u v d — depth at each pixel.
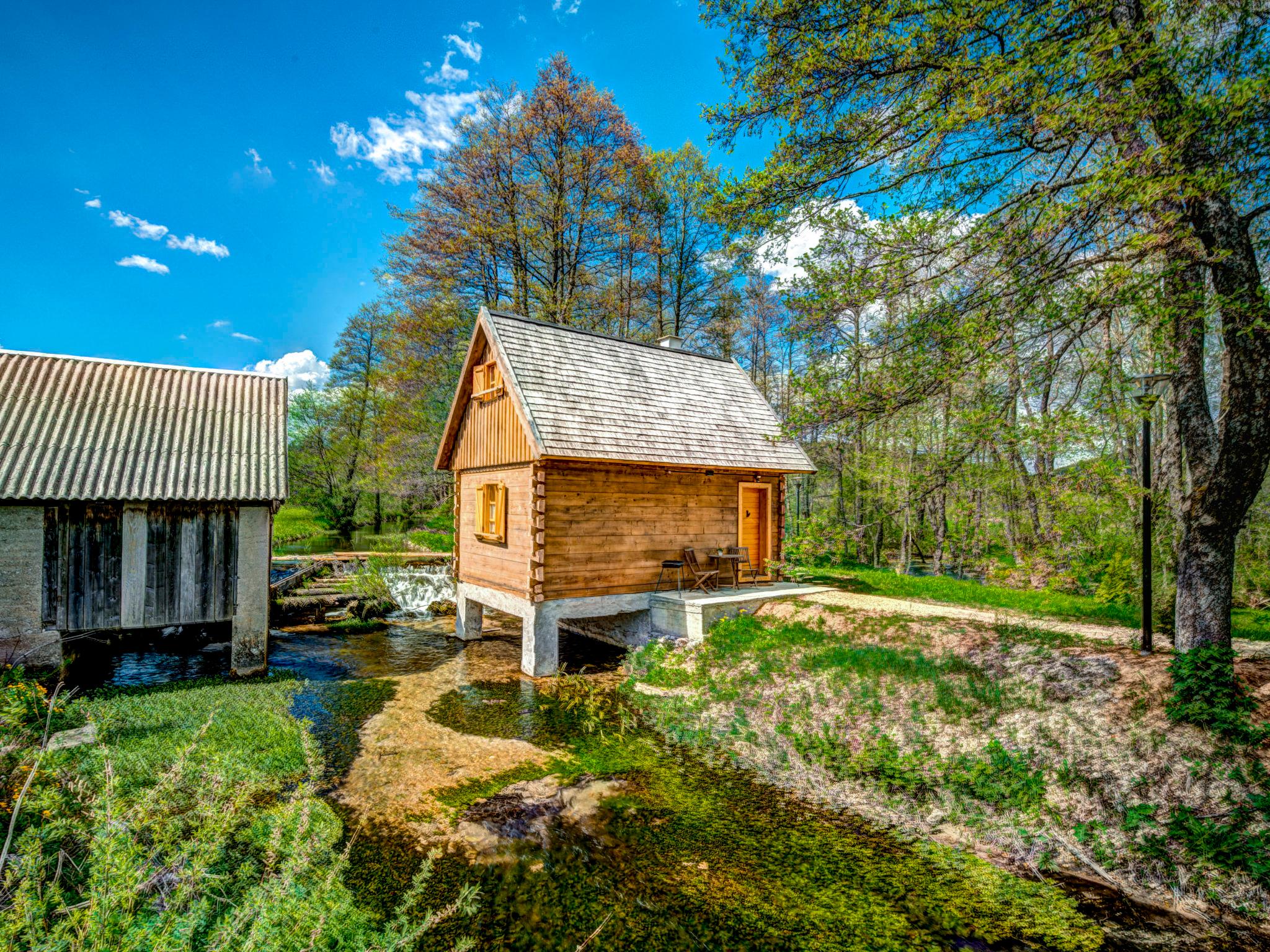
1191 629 6.65
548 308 25.80
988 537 8.45
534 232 24.73
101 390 11.21
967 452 6.79
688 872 5.25
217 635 13.27
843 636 10.28
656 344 15.35
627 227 26.11
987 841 5.68
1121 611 11.00
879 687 8.27
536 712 8.99
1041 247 5.66
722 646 10.55
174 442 10.77
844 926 4.61
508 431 12.02
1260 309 5.03
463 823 5.93
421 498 31.38
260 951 3.31
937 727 7.27
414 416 28.88
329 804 6.21
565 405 11.36
